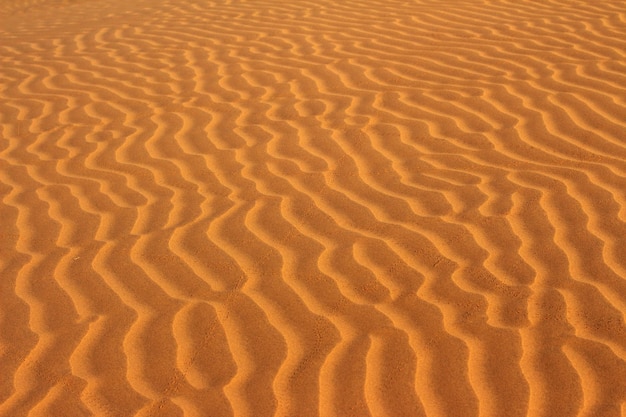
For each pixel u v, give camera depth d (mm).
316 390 2898
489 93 5910
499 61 6699
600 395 2768
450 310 3311
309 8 9547
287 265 3748
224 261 3820
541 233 3867
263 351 3141
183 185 4762
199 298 3521
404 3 9344
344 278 3609
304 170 4844
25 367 3133
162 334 3281
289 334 3234
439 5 9070
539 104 5594
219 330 3287
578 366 2916
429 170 4707
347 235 3996
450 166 4738
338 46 7629
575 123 5199
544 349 3023
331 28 8406
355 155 5008
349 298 3453
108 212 4457
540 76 6188
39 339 3301
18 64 8117
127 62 7758
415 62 6875
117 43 8672
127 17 10250
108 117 6141
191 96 6473
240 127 5668
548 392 2803
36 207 4602
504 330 3152
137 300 3533
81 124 6031
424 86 6215
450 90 6066
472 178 4551
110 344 3236
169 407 2861
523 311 3266
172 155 5250
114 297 3566
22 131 5988
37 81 7355
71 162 5270
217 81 6820
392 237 3941
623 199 4125
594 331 3104
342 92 6242
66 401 2926
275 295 3510
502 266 3609
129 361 3127
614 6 8281
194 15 9812
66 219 4410
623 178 4363
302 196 4480
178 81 6934
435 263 3678
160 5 10883
